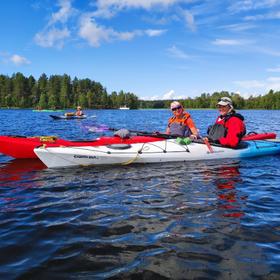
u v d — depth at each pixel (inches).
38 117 1360.7
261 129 712.4
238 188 198.4
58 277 99.0
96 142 274.5
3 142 266.5
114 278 98.6
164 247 118.3
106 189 194.5
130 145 273.0
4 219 145.3
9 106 3875.5
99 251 115.1
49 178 221.3
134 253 113.8
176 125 305.6
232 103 309.9
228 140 300.8
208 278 98.7
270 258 110.7
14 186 200.8
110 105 4478.3
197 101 4306.1
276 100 3769.7
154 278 98.7
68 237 126.5
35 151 243.3
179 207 161.5
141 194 183.9
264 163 282.0
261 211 156.4
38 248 117.4
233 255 112.7
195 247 118.5
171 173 238.2
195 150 288.5
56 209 158.4
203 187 199.9
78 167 255.9
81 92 4360.2
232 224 139.8
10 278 98.2
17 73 4062.5
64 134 538.0
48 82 4175.7
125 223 140.4
